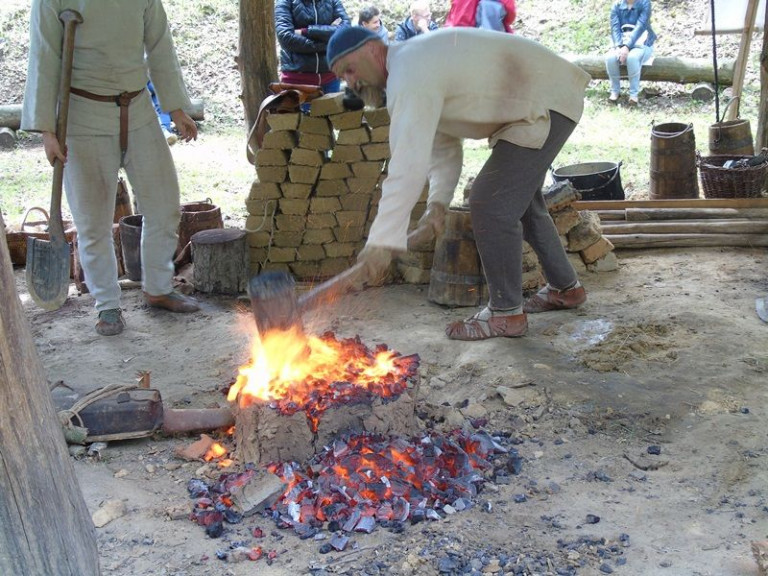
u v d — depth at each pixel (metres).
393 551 2.90
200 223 6.26
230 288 5.71
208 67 13.08
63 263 4.54
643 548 2.88
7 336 1.82
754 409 3.88
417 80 3.67
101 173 4.90
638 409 3.94
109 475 3.45
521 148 4.18
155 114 5.09
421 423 3.79
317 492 3.21
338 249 5.84
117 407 3.66
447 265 5.33
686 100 12.15
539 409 3.96
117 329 5.12
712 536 2.94
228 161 9.84
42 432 1.92
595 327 4.88
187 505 3.19
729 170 6.57
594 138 10.43
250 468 3.35
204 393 4.29
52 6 4.50
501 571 2.77
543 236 4.91
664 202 6.53
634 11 11.98
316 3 7.93
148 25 4.92
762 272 5.79
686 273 5.82
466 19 8.44
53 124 4.58
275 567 2.83
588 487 3.32
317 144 5.56
